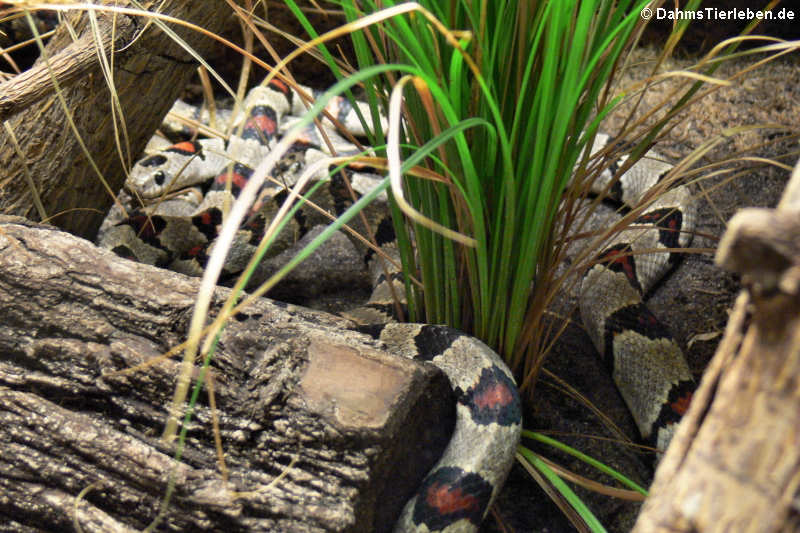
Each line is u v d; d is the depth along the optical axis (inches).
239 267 48.9
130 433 39.2
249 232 48.9
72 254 40.2
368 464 38.8
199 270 49.1
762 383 28.0
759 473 28.5
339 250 49.0
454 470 40.7
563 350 45.3
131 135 43.6
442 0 38.4
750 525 28.8
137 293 39.9
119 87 42.6
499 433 40.9
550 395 44.0
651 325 44.9
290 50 55.6
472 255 40.7
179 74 43.2
